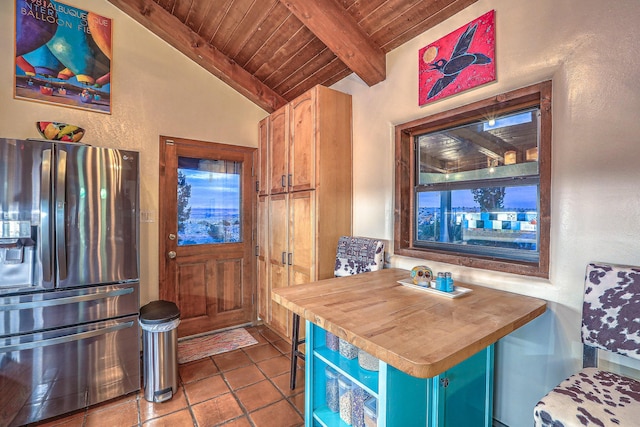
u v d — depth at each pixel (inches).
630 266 49.4
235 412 75.8
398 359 35.3
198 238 123.0
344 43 86.0
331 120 101.7
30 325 70.3
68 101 96.5
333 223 102.0
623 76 50.7
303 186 104.7
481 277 70.1
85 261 76.9
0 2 88.0
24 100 90.5
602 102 53.0
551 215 60.5
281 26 97.0
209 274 125.0
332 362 55.8
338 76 110.7
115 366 80.4
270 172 124.6
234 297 131.1
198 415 74.6
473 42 71.9
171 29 108.0
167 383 80.6
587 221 55.0
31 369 70.4
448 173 84.2
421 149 91.4
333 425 56.2
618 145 51.4
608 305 48.9
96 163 78.4
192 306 121.0
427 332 42.2
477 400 57.2
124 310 81.9
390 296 59.6
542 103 61.6
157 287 112.9
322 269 99.3
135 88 108.3
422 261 84.7
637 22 49.3
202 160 124.0
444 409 49.5
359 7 82.7
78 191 76.0
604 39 52.6
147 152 110.6
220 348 110.6
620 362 51.5
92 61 100.5
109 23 103.4
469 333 41.9
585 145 55.0
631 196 50.3
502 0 66.6
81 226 76.4
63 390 73.8
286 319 112.4
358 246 91.2
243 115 132.6
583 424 38.1
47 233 71.8
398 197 92.5
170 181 115.8
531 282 61.8
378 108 97.7
